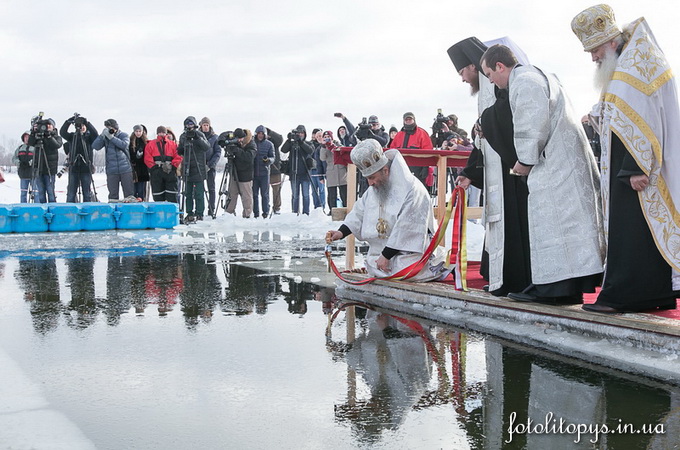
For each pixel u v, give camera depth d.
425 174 12.09
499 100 4.34
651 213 3.74
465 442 2.57
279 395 3.11
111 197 13.98
